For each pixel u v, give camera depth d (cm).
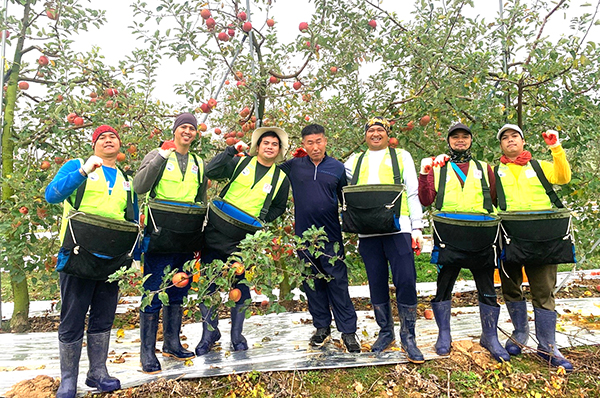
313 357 312
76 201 247
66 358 257
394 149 321
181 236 282
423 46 409
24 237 406
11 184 393
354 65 458
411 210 307
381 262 317
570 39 408
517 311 322
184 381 283
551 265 303
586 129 421
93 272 242
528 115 479
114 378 275
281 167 337
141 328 299
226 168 306
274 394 272
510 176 304
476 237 280
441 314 315
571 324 386
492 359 304
